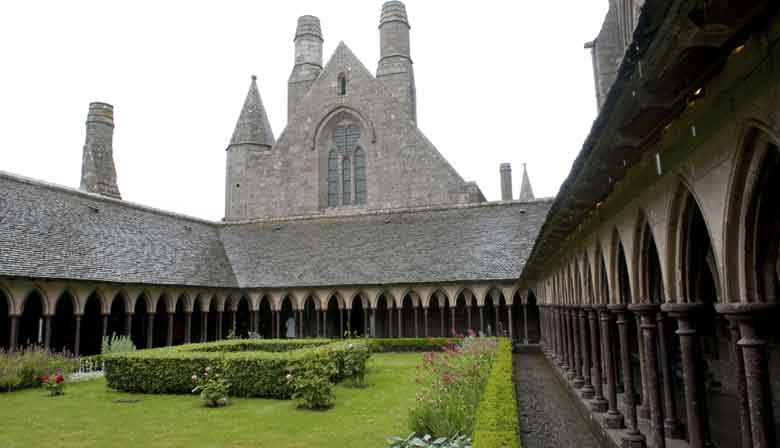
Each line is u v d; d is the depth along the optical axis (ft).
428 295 92.73
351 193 122.42
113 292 73.92
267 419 38.27
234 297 99.35
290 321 109.70
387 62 129.39
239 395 47.85
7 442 32.60
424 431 29.35
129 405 44.27
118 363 51.37
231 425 36.52
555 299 58.70
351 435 33.19
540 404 42.73
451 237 99.81
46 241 69.00
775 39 9.48
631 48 11.17
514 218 100.37
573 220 34.45
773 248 15.33
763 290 12.67
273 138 143.84
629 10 49.49
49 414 40.73
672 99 12.87
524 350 89.45
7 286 60.34
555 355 59.21
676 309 17.60
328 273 98.32
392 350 91.04
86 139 112.88
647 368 21.81
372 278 94.99
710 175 13.61
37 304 80.69
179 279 85.25
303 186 123.54
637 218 21.79
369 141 119.85
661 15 9.77
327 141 125.90
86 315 87.40
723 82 11.88
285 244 108.27
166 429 35.58
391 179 116.98
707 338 41.01
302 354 47.80
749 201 12.29
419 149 116.37
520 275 85.46
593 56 56.59
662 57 10.83
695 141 14.24
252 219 119.75
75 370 62.39
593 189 24.38
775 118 9.95
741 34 10.29
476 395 30.81
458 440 23.53
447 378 32.83
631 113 14.11
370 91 121.80
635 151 18.11
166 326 98.02
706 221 14.19
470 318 97.09
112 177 113.39
